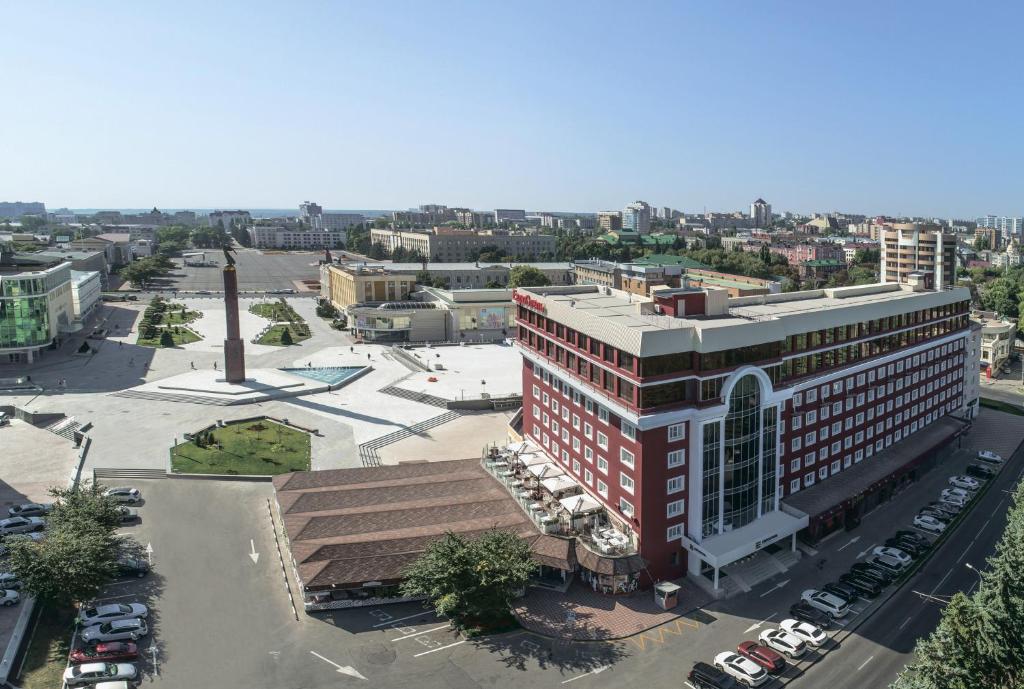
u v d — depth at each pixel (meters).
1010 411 152.00
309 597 78.12
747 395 84.88
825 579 84.81
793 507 92.50
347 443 128.25
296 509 92.25
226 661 68.31
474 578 71.44
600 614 77.12
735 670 66.56
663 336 78.00
